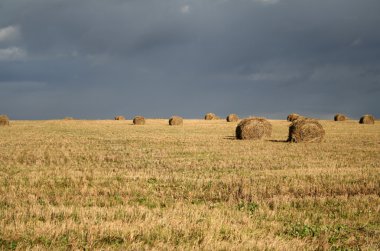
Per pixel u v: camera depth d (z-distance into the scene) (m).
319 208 10.62
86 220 8.35
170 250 6.84
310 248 7.41
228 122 67.38
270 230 8.50
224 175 15.05
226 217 9.24
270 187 12.91
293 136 30.03
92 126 54.78
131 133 39.94
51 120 76.06
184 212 9.45
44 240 7.13
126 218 8.76
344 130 45.56
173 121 58.69
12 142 28.55
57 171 15.55
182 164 18.09
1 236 7.26
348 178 14.43
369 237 8.25
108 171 15.92
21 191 11.91
